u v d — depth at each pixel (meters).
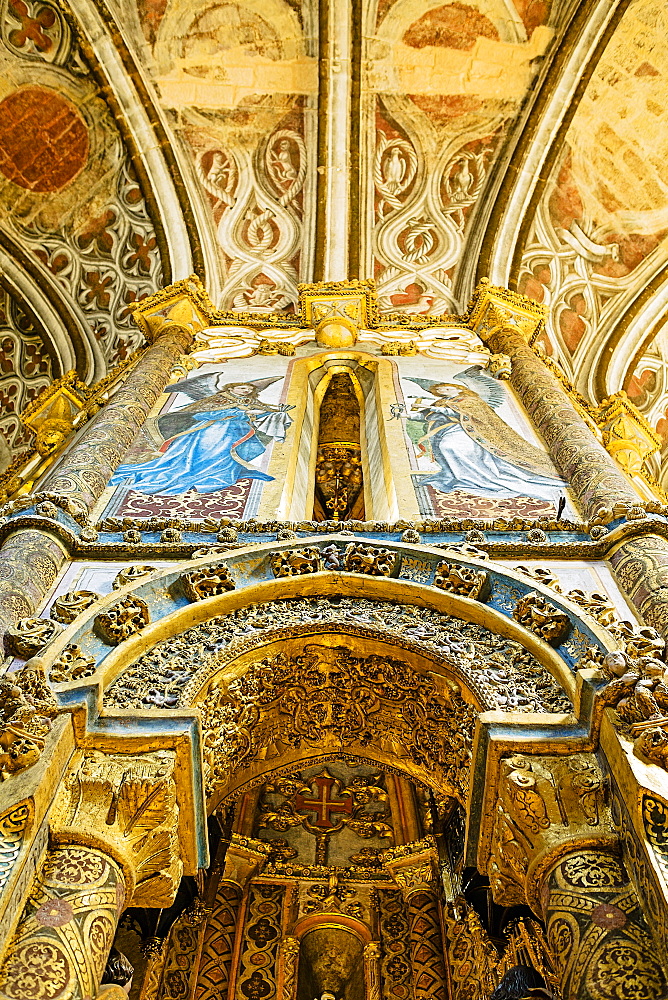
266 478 6.54
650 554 5.01
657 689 3.54
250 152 11.60
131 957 5.33
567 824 3.46
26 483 8.37
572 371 11.25
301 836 8.05
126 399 7.49
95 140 11.18
